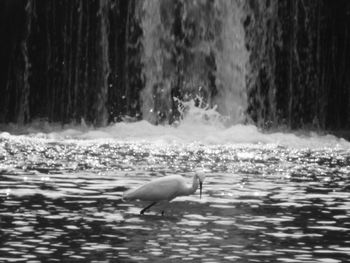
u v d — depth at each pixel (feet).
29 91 149.59
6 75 149.48
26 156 90.07
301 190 66.59
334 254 43.04
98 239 45.60
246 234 47.80
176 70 152.56
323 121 151.53
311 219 52.90
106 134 127.54
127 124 136.36
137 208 56.13
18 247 43.21
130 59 152.35
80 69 151.02
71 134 128.77
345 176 77.00
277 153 102.83
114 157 91.40
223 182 71.05
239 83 152.25
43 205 56.24
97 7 151.94
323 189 67.41
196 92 152.15
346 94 152.97
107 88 150.20
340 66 153.17
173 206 57.36
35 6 150.00
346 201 60.70
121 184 67.41
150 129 134.10
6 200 58.13
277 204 58.95
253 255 42.55
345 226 50.57
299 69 152.87
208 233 47.91
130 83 151.94
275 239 46.55
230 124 148.25
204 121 145.79
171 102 150.92
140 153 97.25
